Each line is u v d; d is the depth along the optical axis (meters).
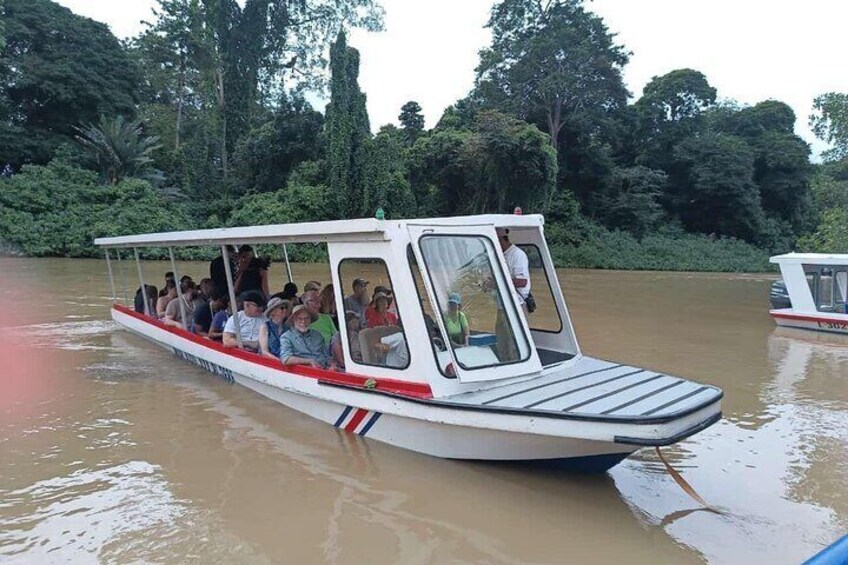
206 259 26.44
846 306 12.66
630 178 43.16
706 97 47.81
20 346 9.98
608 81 42.31
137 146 35.66
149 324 9.89
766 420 6.64
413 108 43.38
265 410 6.66
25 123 36.31
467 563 3.74
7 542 3.95
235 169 40.31
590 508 4.45
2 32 30.80
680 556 3.83
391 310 5.27
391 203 33.78
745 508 4.50
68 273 21.36
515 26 43.41
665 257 38.78
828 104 20.67
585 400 4.52
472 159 34.19
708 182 44.16
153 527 4.16
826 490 4.82
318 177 36.00
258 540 4.00
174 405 6.86
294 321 6.43
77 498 4.58
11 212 28.61
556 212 40.38
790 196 47.78
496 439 4.70
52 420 6.34
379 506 4.45
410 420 5.16
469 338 5.22
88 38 37.94
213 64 43.41
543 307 6.39
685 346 10.95
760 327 13.37
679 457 5.49
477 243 5.48
